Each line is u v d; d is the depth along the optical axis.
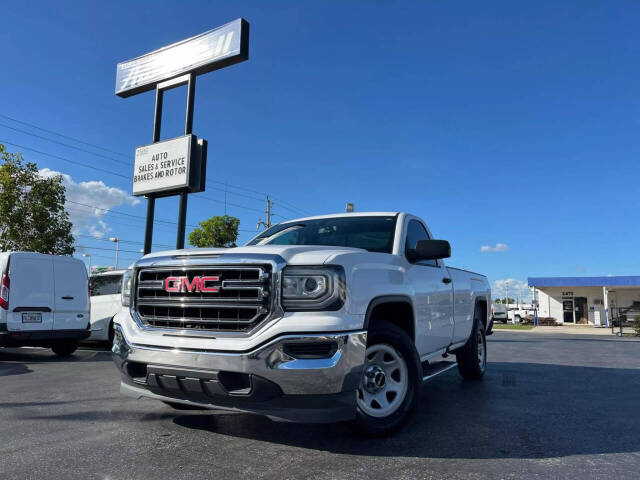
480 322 6.93
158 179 12.49
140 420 4.20
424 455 3.32
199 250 3.63
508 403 5.15
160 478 2.86
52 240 17.17
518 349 12.88
